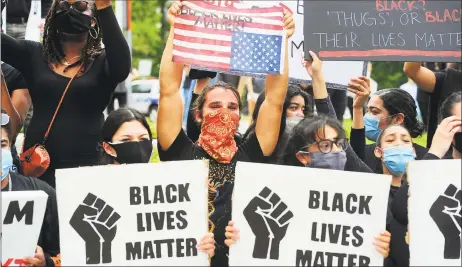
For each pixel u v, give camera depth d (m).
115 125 7.38
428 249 6.79
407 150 7.52
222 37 7.52
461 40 7.79
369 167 8.12
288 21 7.72
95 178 6.73
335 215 6.75
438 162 6.77
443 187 6.77
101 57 8.04
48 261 6.92
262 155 7.59
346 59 7.79
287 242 6.75
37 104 7.98
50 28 7.88
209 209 7.19
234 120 7.36
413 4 7.80
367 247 6.72
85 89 7.93
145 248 6.73
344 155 7.24
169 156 7.57
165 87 7.56
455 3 7.80
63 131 7.88
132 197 6.75
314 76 7.84
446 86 8.70
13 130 8.20
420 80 8.74
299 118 8.48
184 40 7.52
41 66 7.98
